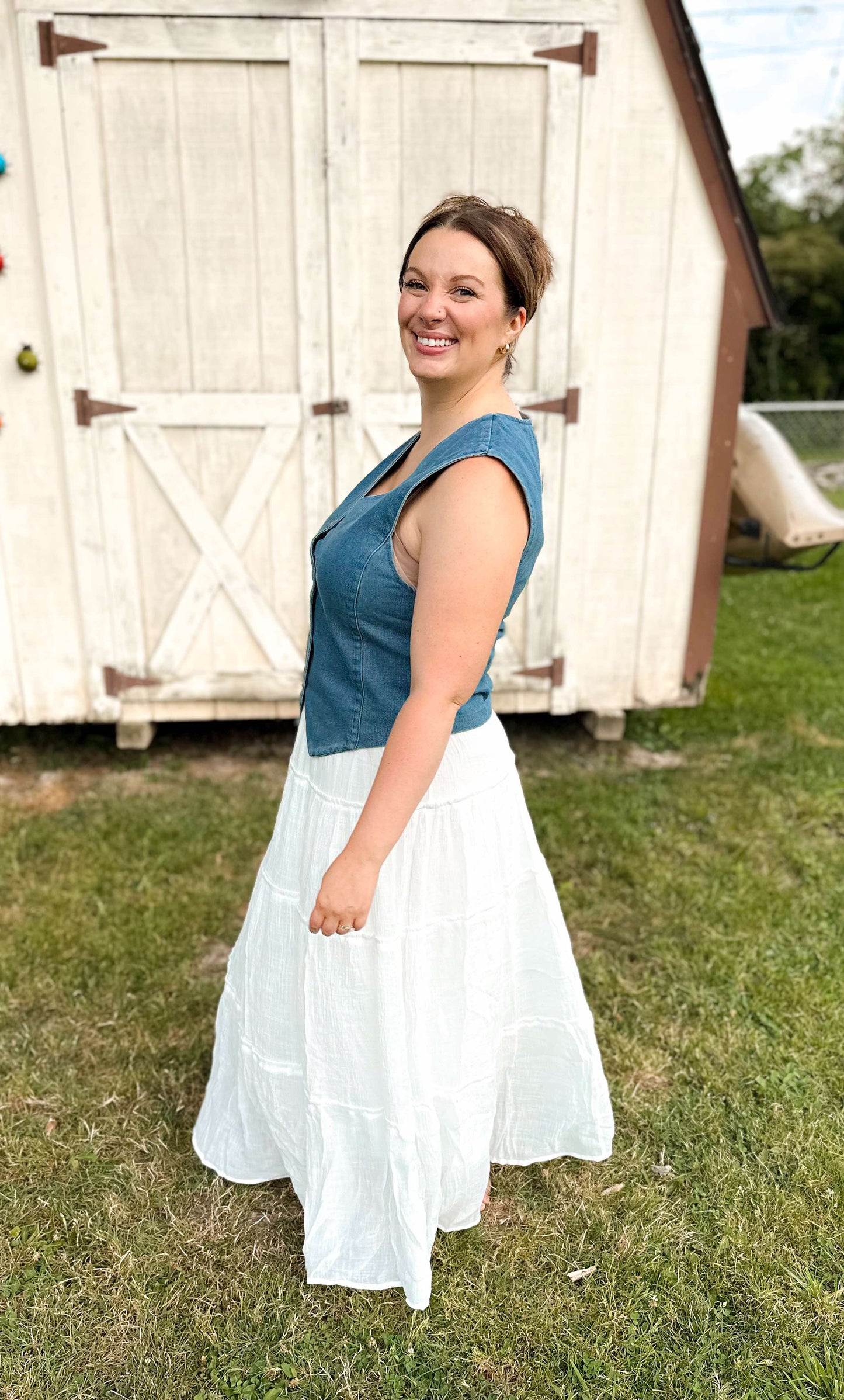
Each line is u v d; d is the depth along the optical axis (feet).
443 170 10.89
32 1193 6.32
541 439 11.89
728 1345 5.40
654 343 11.89
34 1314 5.52
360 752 4.78
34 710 12.41
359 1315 5.55
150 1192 6.34
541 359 11.60
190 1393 5.16
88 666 12.23
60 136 10.39
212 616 12.20
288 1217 6.18
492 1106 5.51
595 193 11.15
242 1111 5.91
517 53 10.55
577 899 9.77
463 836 4.92
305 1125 5.45
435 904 4.97
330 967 5.00
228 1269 5.82
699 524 12.77
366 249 11.05
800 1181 6.46
